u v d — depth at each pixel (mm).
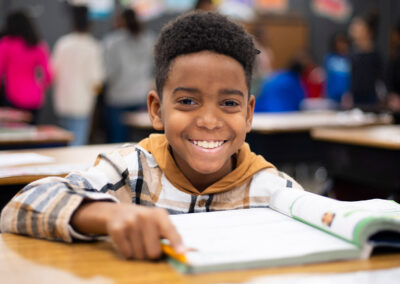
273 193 949
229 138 905
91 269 633
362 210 705
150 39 4734
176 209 990
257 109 4816
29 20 4156
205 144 898
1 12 6254
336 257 647
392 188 2162
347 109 4758
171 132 906
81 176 970
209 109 880
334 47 6406
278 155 3219
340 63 6012
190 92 877
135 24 4605
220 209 999
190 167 988
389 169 2180
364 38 4777
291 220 819
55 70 4648
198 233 734
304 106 5844
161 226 662
